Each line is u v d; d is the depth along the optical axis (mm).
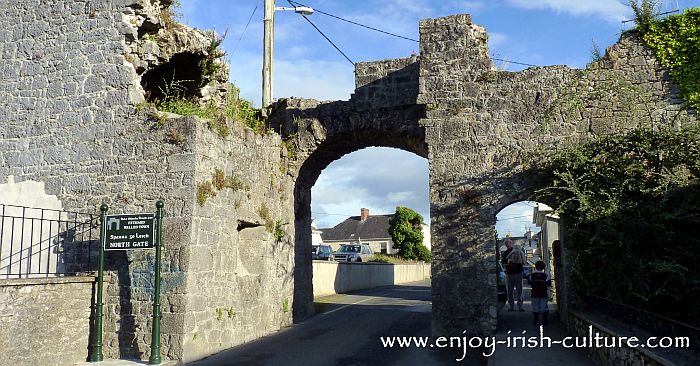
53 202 11852
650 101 12406
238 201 12453
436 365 9891
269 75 19156
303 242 16406
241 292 12375
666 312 10656
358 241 65562
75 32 12352
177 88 14000
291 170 15320
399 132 14797
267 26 19438
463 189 13094
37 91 12461
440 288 12836
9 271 10508
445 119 13453
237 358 10547
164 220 10859
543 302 13172
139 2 12000
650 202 11125
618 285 10961
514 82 13289
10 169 12367
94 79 12008
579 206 11688
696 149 11305
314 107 15586
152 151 11266
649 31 12805
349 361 10195
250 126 14641
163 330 10375
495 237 12898
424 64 13789
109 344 10719
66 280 10047
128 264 10898
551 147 12766
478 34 13750
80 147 11875
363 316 15797
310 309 16375
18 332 9039
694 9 12555
